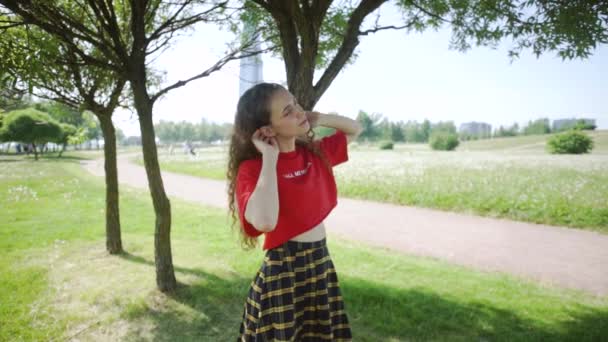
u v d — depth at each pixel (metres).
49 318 3.54
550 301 4.16
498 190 12.44
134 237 6.56
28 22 2.71
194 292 4.09
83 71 4.79
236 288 4.23
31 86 2.34
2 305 3.77
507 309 3.88
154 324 3.48
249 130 1.60
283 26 3.04
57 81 4.11
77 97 4.76
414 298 4.09
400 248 6.82
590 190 12.28
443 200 11.35
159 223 4.04
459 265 5.74
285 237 1.61
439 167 20.98
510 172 18.00
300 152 1.73
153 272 4.70
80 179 16.14
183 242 6.35
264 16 4.20
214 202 11.80
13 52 2.41
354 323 3.54
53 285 4.29
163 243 4.06
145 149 3.93
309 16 2.95
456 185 13.77
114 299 3.90
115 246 5.55
